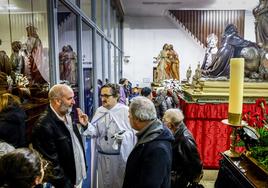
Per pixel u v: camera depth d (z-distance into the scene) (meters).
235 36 4.39
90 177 2.36
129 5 8.75
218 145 3.43
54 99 1.57
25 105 1.71
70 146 1.58
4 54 1.62
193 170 1.95
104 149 2.15
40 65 2.08
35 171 0.82
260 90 3.26
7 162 0.80
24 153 0.83
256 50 3.61
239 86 1.29
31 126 1.73
